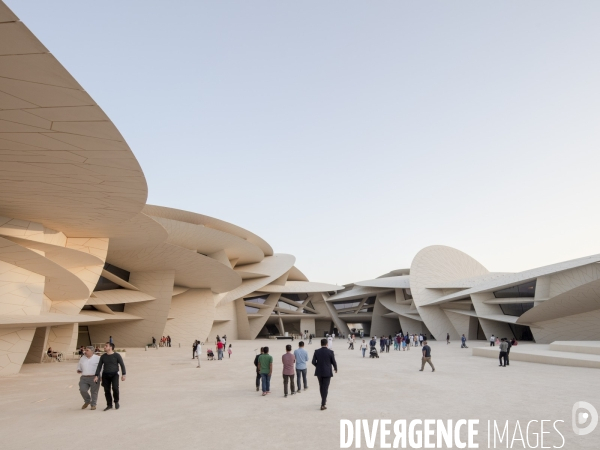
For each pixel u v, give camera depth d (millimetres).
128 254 29234
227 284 39562
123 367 8625
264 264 57500
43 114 8188
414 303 49438
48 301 21141
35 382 13250
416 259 49312
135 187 12602
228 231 44875
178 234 35250
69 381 13492
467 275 54156
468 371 14906
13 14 5676
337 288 62188
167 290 34031
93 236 21875
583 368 15352
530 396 9461
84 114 8164
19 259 15711
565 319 31453
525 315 32562
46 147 9695
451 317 45625
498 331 40812
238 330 51875
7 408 8656
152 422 7152
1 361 15406
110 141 9328
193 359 22484
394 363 18750
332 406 8414
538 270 36156
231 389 11047
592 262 30859
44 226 18688
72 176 11703
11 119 8391
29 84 7188
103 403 9164
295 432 6363
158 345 33875
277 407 8375
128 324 34188
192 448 5594
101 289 31531
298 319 64250
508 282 36531
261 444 5738
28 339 16391
